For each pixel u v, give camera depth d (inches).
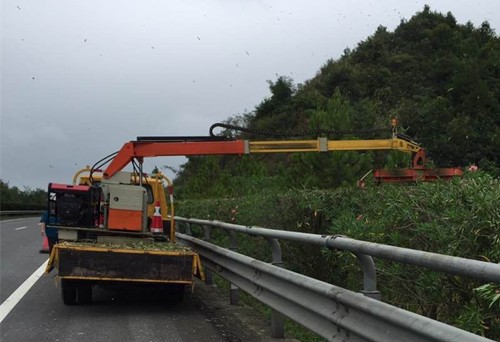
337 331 159.8
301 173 689.6
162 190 398.6
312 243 179.8
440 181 199.3
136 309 312.5
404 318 121.2
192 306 323.3
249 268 254.2
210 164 1282.0
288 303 204.1
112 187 344.2
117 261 288.0
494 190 155.0
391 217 192.7
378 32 3221.0
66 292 313.6
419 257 116.0
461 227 153.9
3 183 2640.3
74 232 339.0
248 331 257.9
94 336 246.8
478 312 137.9
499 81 2172.7
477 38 3002.0
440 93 2356.1
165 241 356.5
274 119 2711.6
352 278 227.5
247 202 450.0
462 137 1521.9
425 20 3171.8
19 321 277.4
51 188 345.4
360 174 669.9
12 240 813.9
